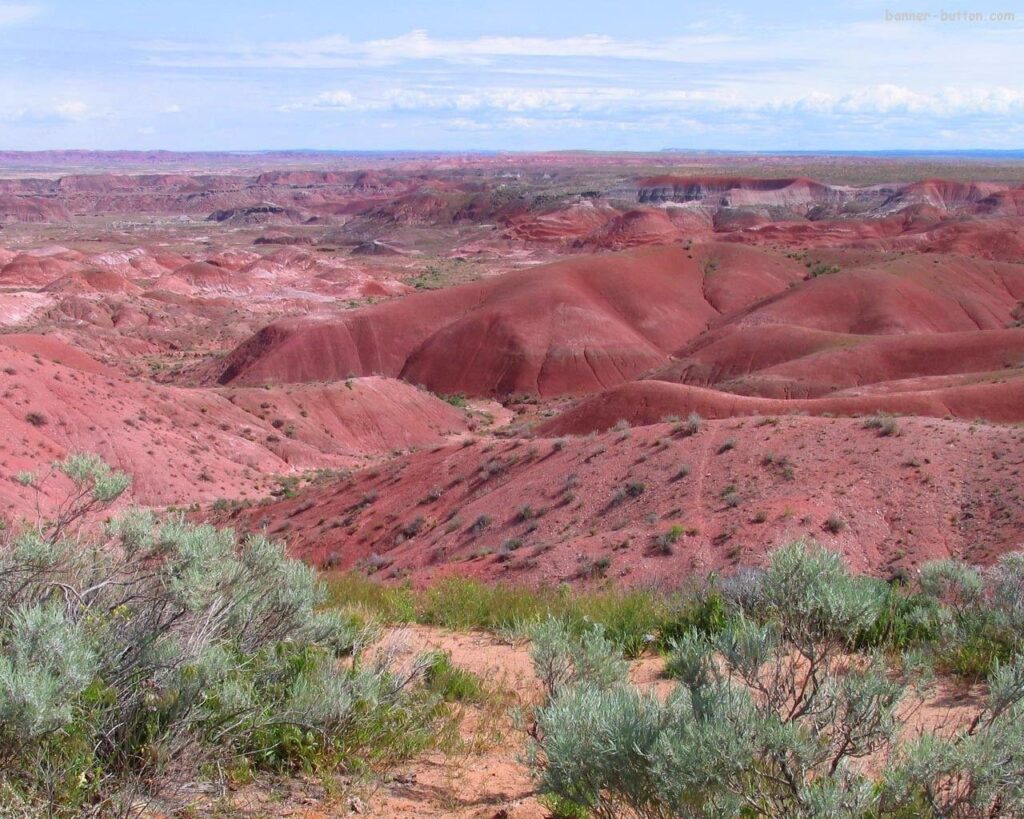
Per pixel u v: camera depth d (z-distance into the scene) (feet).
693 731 9.87
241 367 353.31
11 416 135.03
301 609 17.25
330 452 208.85
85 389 160.15
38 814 10.94
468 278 584.40
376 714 15.78
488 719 18.07
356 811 13.08
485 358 346.95
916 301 340.80
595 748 10.30
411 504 99.86
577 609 29.37
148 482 144.46
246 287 522.88
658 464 84.74
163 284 493.36
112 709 12.46
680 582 57.52
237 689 13.76
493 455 103.09
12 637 12.42
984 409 156.56
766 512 69.31
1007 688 11.97
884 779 10.22
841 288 347.77
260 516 112.98
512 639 26.61
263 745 14.24
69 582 14.89
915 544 65.72
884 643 20.17
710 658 12.01
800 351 275.39
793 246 583.58
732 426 89.30
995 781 9.64
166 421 171.22
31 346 219.41
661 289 396.78
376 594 34.81
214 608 14.88
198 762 12.78
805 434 84.12
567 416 179.11
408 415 240.32
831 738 10.83
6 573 13.78
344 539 98.07
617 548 67.15
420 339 365.40
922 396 159.63
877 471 74.90
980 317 341.62
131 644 13.75
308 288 537.65
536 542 78.23
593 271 394.52
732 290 402.31
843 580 11.73
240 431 193.16
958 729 13.56
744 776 9.78
